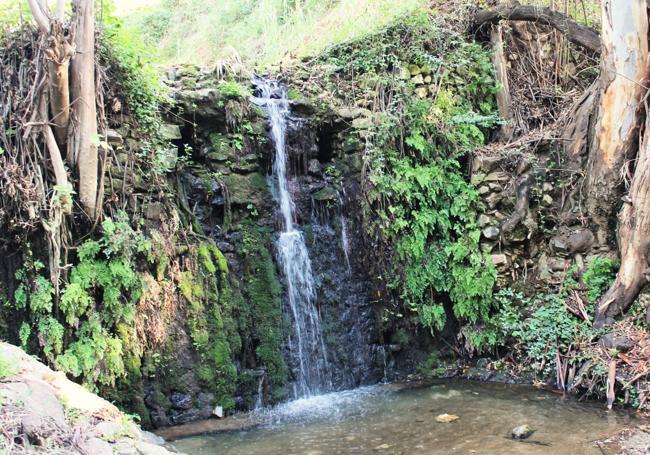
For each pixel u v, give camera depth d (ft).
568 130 27.07
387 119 26.71
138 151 20.76
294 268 24.49
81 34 18.03
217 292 21.98
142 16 53.16
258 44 40.32
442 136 27.55
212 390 21.13
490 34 30.89
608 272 24.36
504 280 25.85
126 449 12.65
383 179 25.91
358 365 25.21
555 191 26.53
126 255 19.17
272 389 22.58
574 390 22.24
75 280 18.29
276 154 25.18
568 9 33.60
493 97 30.12
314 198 25.79
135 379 19.62
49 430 11.86
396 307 26.37
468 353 26.17
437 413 20.66
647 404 19.98
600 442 17.29
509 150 27.35
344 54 29.27
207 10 51.01
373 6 33.27
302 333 24.03
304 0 42.34
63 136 18.49
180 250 21.35
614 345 22.09
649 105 23.73
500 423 19.30
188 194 23.06
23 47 18.80
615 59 24.07
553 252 25.73
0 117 18.11
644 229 22.36
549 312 24.53
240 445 18.17
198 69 26.08
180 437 18.98
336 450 17.53
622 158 24.25
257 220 24.13
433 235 26.86
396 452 17.22
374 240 26.18
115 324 19.26
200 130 23.80
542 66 31.27
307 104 26.22
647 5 23.72
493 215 26.50
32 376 13.26
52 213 17.84
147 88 21.07
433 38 29.63
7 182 17.53
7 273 18.21
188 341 21.06
